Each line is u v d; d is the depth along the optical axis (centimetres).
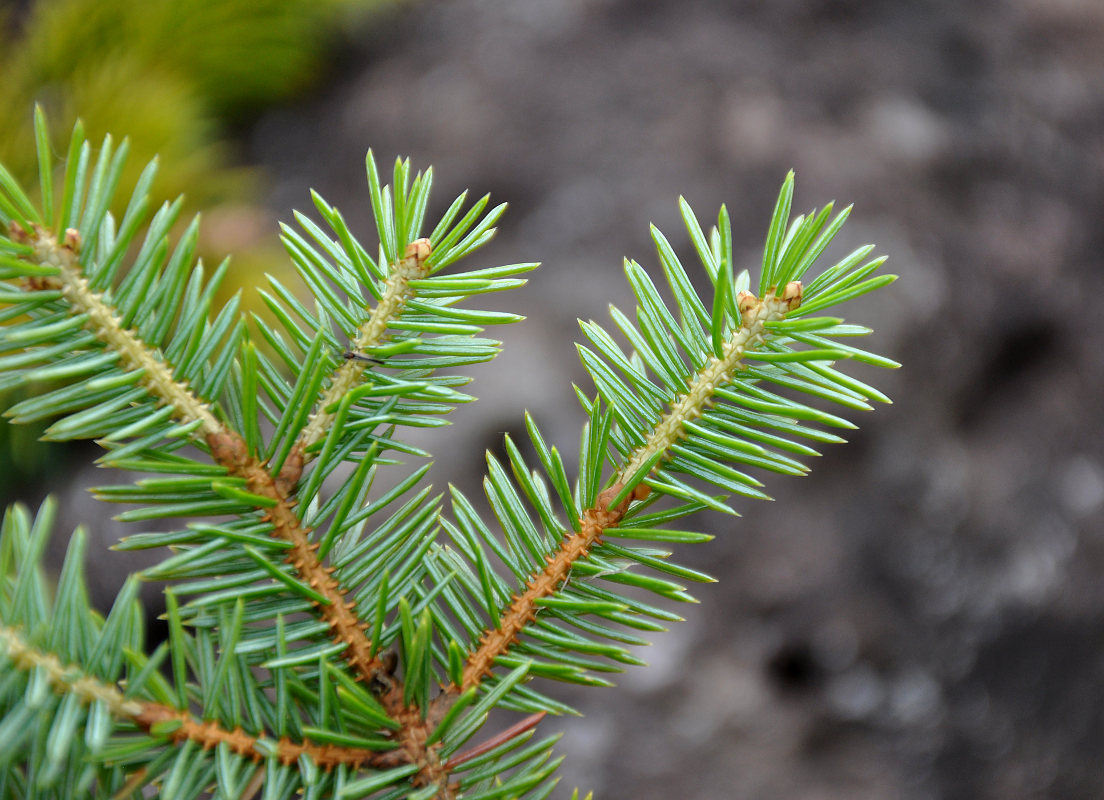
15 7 130
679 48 121
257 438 26
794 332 26
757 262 105
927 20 128
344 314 27
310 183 121
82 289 25
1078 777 106
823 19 125
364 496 27
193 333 26
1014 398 111
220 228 100
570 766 87
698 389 27
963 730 99
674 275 27
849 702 96
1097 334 114
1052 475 108
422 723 27
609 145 112
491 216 26
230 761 25
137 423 25
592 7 126
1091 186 122
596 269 104
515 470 28
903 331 102
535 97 119
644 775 89
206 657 26
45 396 25
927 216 111
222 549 26
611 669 27
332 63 132
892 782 95
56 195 94
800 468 26
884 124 116
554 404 93
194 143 112
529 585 27
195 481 25
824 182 110
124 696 24
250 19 123
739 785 91
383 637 27
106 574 94
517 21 127
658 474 27
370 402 27
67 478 100
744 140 112
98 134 102
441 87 123
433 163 116
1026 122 123
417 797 25
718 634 93
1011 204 117
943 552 101
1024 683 103
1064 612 105
